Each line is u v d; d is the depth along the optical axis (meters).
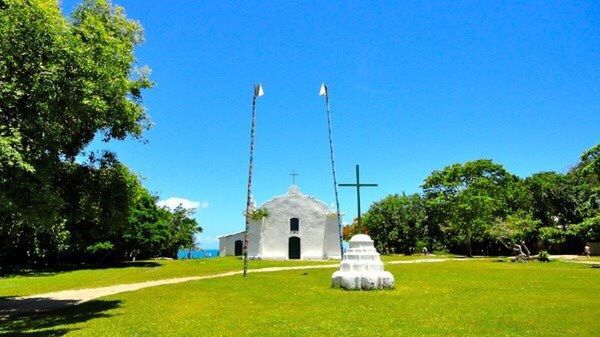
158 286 24.23
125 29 21.05
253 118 29.75
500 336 11.45
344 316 14.34
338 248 57.22
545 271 31.19
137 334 12.11
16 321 14.85
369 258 22.25
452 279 25.80
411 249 77.00
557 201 60.88
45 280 30.28
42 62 13.24
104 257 51.41
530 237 54.03
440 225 69.00
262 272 33.00
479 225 54.97
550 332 11.87
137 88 23.14
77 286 25.42
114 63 16.47
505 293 19.59
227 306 16.64
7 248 42.84
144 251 55.34
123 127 20.34
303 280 26.08
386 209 78.62
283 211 58.06
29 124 13.07
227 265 41.91
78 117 14.77
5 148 11.62
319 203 58.12
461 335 11.61
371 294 19.64
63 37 13.70
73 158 19.28
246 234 29.27
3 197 12.21
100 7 20.06
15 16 12.98
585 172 37.16
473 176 60.00
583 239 57.69
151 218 53.34
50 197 13.41
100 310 16.42
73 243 43.09
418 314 14.58
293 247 57.38
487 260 48.03
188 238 74.81
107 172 20.39
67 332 12.63
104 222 21.00
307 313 14.97
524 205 59.00
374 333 11.90
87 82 13.95
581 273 29.41
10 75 12.95
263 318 14.15
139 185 24.58
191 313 15.23
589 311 14.98
